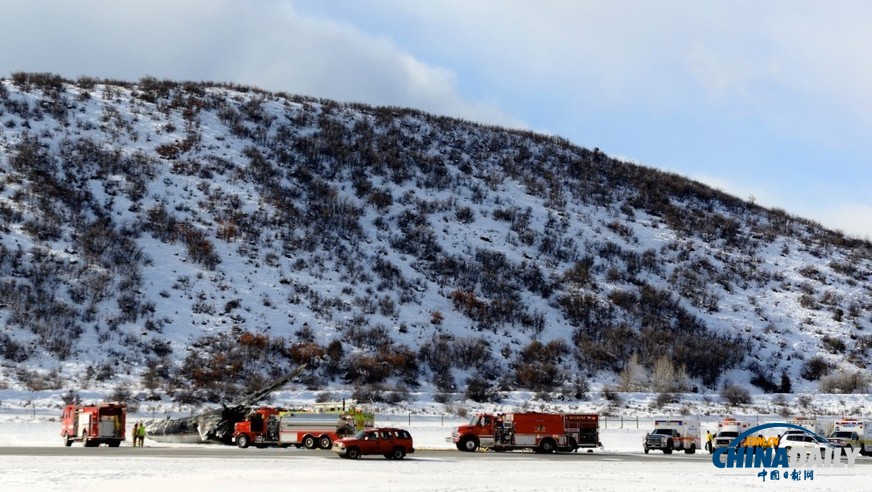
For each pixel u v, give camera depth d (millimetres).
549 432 57938
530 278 124562
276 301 106625
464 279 121438
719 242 152250
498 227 139125
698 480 42062
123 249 108625
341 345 99188
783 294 136375
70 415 57281
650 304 123250
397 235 130125
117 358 90125
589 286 125500
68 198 115750
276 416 57562
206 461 46531
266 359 94188
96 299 98750
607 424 79375
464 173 159125
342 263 119250
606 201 161500
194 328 98000
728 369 109625
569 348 109375
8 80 150500
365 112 177125
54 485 36844
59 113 139750
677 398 95125
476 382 94125
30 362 86438
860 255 158375
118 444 56906
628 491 37594
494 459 51000
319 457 50188
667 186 175750
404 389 91562
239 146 145500
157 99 157000
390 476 41125
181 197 124438
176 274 106875
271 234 121375
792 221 173625
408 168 154125
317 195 136125
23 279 98812
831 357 116562
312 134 157625
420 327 107688
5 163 120250
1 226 106375
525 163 172125
